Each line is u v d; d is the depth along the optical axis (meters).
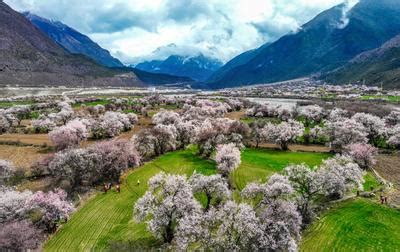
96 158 82.56
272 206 53.78
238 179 81.12
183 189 58.66
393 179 86.12
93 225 62.31
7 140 120.62
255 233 47.38
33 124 136.75
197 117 147.25
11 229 50.91
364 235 57.19
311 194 63.81
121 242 55.09
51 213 60.59
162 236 54.97
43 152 107.38
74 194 75.00
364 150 92.38
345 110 161.50
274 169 88.81
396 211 65.81
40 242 55.03
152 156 103.25
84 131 118.19
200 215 53.06
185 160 97.50
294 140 119.94
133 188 78.25
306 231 58.41
